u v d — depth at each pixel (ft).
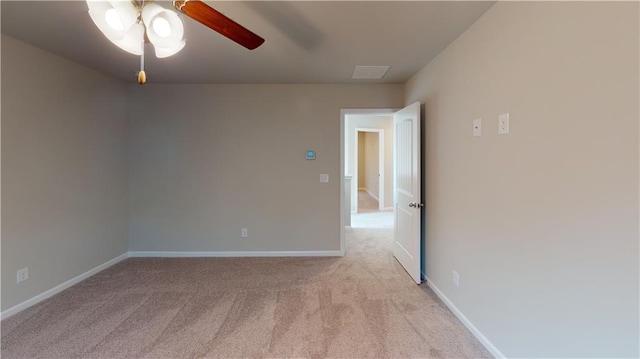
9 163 7.64
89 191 10.25
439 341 6.52
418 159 9.41
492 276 6.08
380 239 15.33
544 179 4.71
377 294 8.83
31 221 8.20
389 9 6.11
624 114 3.52
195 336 6.69
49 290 8.70
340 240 12.55
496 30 5.86
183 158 12.30
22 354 6.05
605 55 3.72
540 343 4.83
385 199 25.20
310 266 11.23
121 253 11.93
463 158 7.22
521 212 5.23
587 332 4.04
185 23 6.78
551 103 4.54
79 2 5.97
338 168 12.44
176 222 12.42
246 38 5.25
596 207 3.88
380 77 11.19
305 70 10.28
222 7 6.04
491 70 6.04
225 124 12.28
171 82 11.87
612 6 3.63
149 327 7.05
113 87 11.30
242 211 12.45
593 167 3.91
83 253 10.00
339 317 7.50
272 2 5.85
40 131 8.44
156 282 9.73
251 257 12.37
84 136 10.00
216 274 10.44
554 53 4.47
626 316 3.57
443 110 8.35
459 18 6.49
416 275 9.61
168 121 12.23
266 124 12.32
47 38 7.70
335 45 8.00
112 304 8.20
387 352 6.14
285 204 12.48
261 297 8.63
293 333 6.81
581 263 4.10
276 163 12.39
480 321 6.50
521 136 5.20
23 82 7.94
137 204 12.37
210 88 12.20
